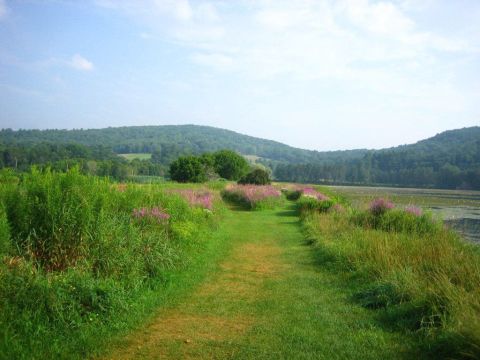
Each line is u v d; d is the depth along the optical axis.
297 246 12.92
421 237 12.09
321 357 5.03
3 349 4.47
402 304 6.38
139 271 7.61
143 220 10.09
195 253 10.75
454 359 4.59
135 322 6.00
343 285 8.33
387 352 5.11
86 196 7.66
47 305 5.37
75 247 6.89
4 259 5.84
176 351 5.18
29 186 7.57
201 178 50.75
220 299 7.40
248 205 25.73
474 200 45.78
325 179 124.81
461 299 5.52
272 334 5.78
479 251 10.33
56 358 4.70
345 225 14.96
